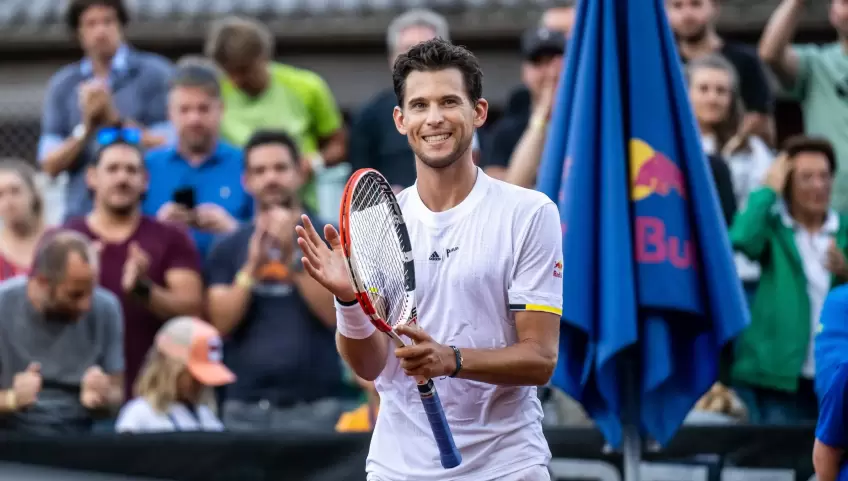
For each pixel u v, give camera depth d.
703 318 14.21
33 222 21.70
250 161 19.97
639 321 14.15
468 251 10.73
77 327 18.66
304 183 22.78
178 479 15.41
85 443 15.46
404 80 10.70
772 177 19.33
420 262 10.80
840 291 12.38
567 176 14.03
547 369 10.49
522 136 21.41
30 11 35.56
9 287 18.62
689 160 14.03
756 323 18.55
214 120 22.30
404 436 11.01
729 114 21.08
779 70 22.86
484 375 10.22
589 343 13.85
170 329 18.03
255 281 19.38
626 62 14.32
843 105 22.52
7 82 34.84
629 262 13.70
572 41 14.52
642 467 15.49
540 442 11.00
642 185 13.94
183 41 34.72
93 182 20.58
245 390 19.08
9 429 17.89
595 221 13.96
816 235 19.50
